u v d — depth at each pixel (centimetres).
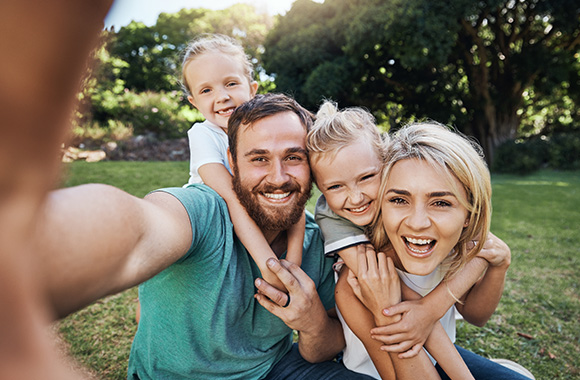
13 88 19
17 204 23
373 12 1264
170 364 141
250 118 133
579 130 2066
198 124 217
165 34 2555
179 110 1489
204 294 130
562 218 738
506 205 864
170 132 1363
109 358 268
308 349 156
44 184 23
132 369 157
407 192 136
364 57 1453
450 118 1652
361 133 146
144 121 1345
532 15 1451
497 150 1616
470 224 146
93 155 1102
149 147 1245
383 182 144
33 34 19
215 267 130
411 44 1245
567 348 312
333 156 139
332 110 158
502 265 162
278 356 165
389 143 155
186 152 1276
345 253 150
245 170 136
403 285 155
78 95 22
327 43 1491
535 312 367
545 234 628
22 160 21
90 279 69
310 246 164
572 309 372
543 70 1516
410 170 136
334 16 1514
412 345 143
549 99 1920
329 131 141
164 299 135
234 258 139
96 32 20
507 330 335
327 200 151
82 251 66
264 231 148
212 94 226
